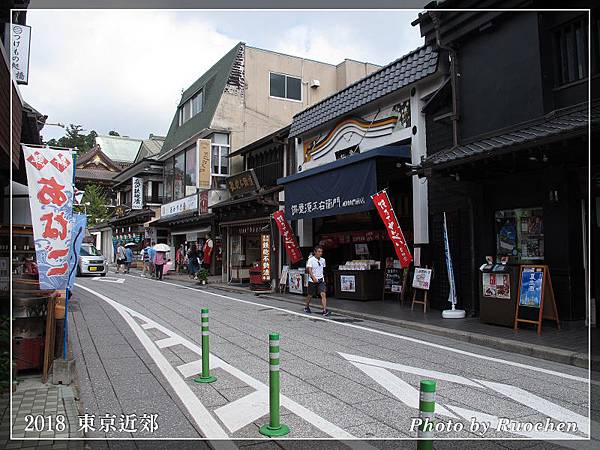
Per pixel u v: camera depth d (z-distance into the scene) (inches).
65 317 245.3
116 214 1696.6
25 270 460.4
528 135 319.3
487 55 399.9
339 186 546.3
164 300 591.5
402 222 554.3
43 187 241.3
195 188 1053.2
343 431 177.8
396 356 290.8
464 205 434.9
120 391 226.7
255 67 1000.9
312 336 354.9
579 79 345.1
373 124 561.9
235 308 518.3
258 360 283.6
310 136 698.2
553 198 352.2
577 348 283.6
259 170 868.0
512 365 268.1
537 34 359.9
